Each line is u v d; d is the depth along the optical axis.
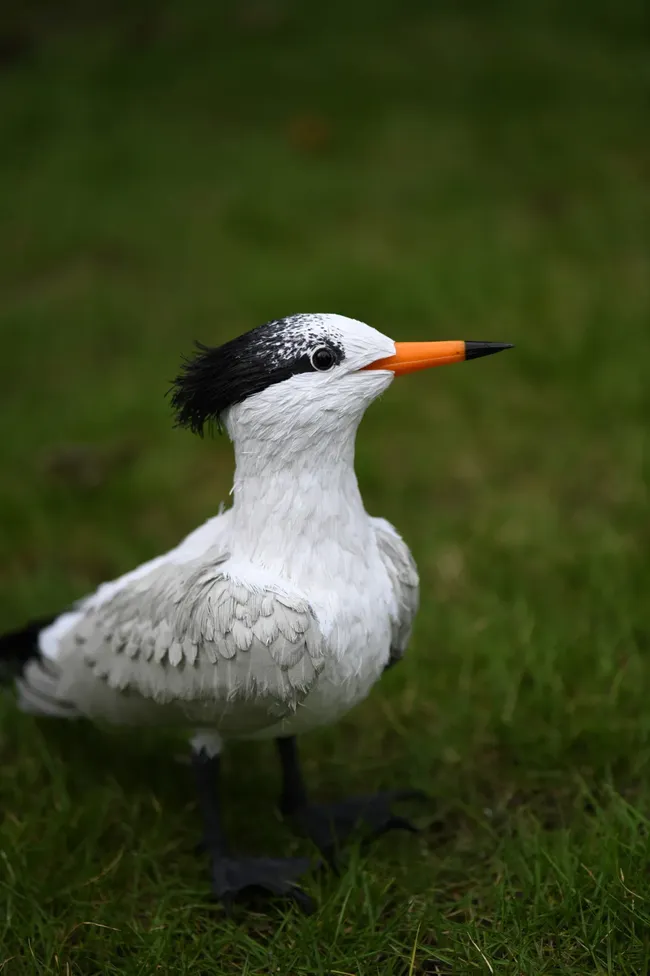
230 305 12.99
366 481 10.24
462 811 6.88
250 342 5.38
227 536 5.79
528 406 11.16
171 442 10.97
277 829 6.79
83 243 14.54
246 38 20.45
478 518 9.67
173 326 12.72
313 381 5.29
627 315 12.23
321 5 21.64
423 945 5.71
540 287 12.76
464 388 11.45
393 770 7.21
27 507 10.04
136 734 7.52
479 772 7.12
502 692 7.49
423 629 8.20
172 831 6.81
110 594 6.09
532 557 9.04
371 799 6.79
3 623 8.64
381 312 12.36
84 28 21.45
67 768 7.18
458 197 15.11
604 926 5.60
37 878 6.38
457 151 16.28
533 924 5.68
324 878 6.42
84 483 10.42
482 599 8.50
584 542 9.19
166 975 5.65
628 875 5.85
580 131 16.64
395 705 7.61
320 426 5.36
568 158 15.95
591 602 8.34
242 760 7.38
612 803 6.47
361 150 16.44
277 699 5.45
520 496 10.04
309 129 16.97
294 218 14.74
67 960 5.81
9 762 7.45
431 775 7.12
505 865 6.18
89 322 12.88
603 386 11.13
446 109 17.52
